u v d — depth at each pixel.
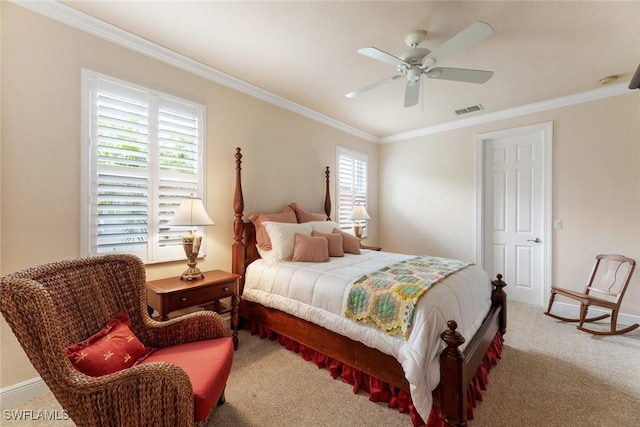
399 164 4.94
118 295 1.60
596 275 3.17
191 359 1.45
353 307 1.88
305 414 1.67
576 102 3.29
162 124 2.44
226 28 2.12
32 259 1.82
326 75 2.85
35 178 1.83
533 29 2.07
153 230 2.37
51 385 1.09
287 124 3.57
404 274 2.11
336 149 4.30
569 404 1.75
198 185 2.68
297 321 2.28
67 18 1.94
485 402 1.77
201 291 2.20
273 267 2.60
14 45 1.76
